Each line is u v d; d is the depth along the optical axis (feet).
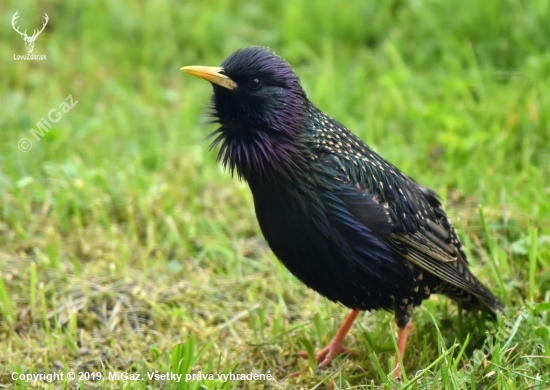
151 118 47.39
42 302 33.68
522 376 28.66
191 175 42.86
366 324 34.45
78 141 45.27
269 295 36.17
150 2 55.57
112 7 55.36
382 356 31.60
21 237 39.29
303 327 33.47
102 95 49.85
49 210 40.81
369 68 50.72
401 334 31.68
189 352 29.84
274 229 30.63
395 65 49.75
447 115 44.73
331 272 30.53
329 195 29.99
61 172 41.93
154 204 40.60
